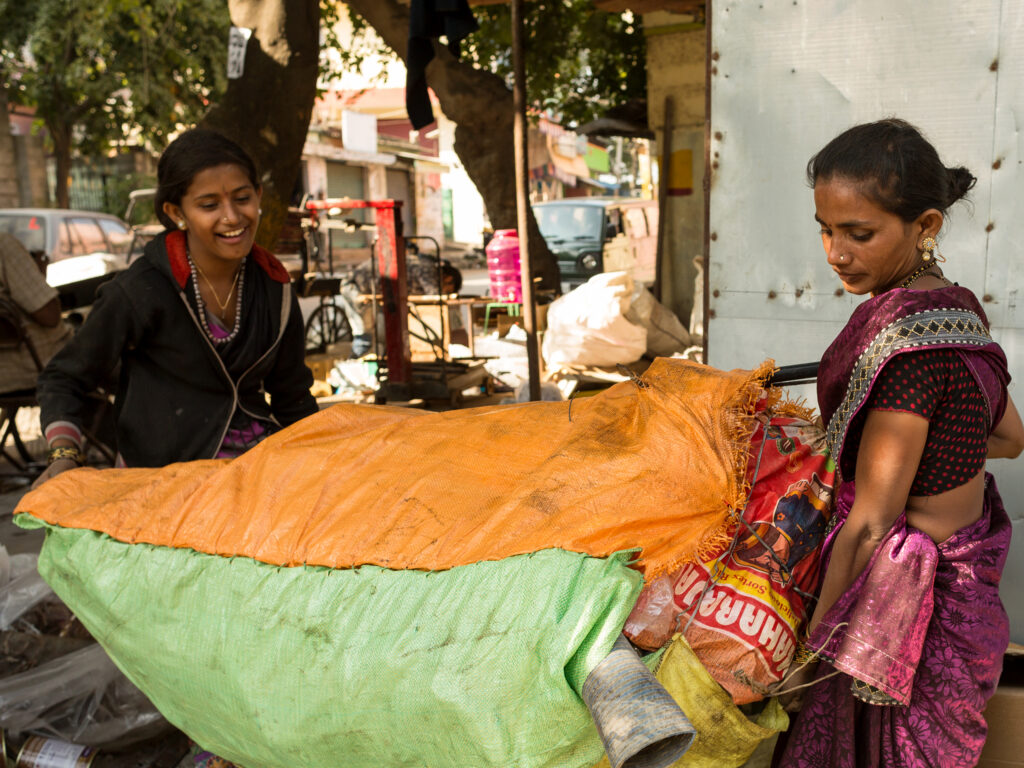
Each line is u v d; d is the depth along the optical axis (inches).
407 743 66.4
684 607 67.7
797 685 70.3
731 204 114.3
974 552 63.9
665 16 309.0
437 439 78.6
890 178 58.8
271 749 72.4
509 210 323.0
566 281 462.3
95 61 650.2
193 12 603.8
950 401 60.4
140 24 537.3
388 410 87.7
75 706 90.8
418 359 271.7
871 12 103.0
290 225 283.9
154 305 92.3
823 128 107.9
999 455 70.5
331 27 397.7
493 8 352.2
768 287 114.4
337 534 72.6
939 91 101.0
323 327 335.0
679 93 311.4
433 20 177.3
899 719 66.4
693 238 317.1
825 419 67.4
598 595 61.0
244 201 90.7
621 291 243.1
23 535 164.9
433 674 64.4
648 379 77.7
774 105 109.8
